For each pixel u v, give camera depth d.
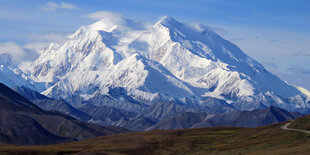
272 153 180.25
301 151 175.75
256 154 184.00
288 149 183.50
